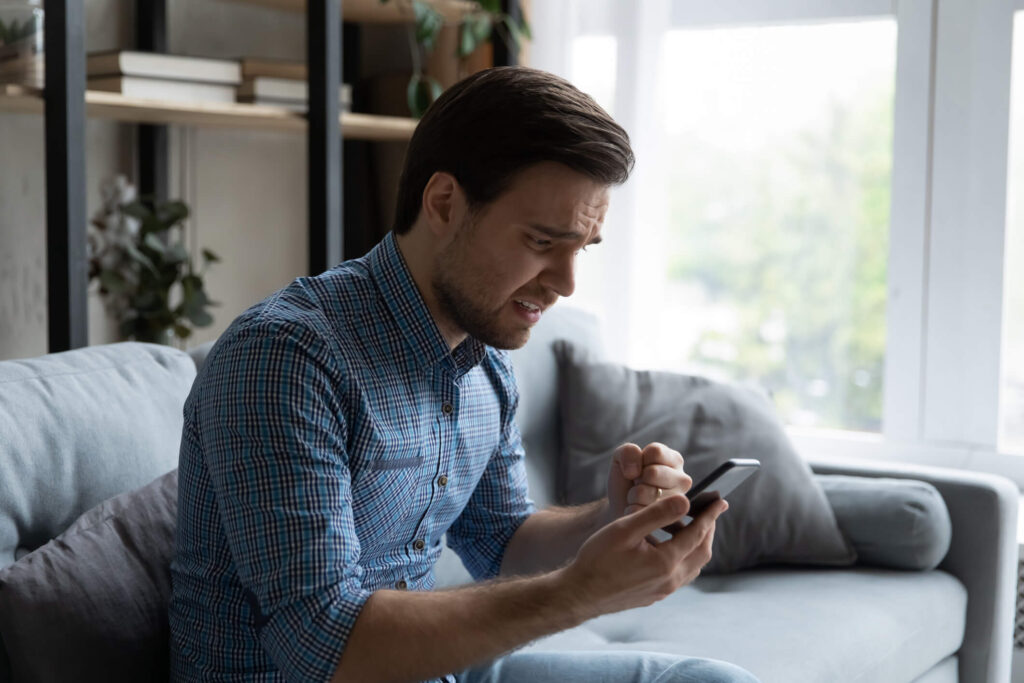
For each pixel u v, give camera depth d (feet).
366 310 3.67
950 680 6.29
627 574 3.09
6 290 7.00
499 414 4.29
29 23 5.86
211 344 5.42
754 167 9.18
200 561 3.62
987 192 8.21
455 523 4.60
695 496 3.25
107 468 4.34
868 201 8.79
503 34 8.64
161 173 7.81
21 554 4.07
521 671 4.22
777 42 8.98
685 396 6.89
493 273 3.49
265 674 3.57
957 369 8.45
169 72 6.75
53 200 5.86
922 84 8.38
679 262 9.54
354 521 3.62
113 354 4.78
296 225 9.07
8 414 4.09
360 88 9.36
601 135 3.40
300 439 3.24
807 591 5.90
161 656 4.03
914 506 6.24
